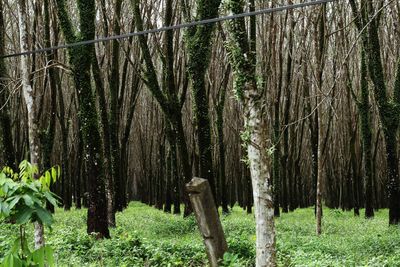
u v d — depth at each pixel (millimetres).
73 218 21953
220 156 28734
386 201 43344
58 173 4438
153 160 42656
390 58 29219
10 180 4141
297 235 16484
